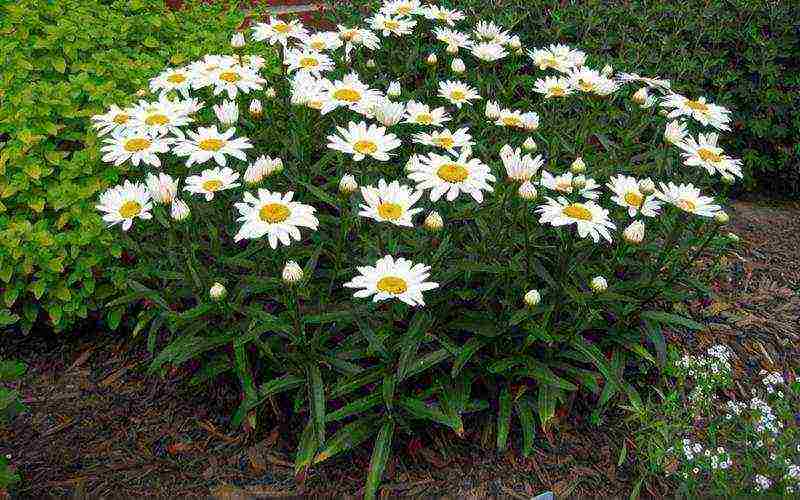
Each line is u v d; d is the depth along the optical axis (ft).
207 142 10.21
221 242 11.44
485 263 10.31
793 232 17.61
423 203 11.37
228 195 10.95
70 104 12.11
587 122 13.33
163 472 10.13
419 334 9.61
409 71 15.58
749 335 13.78
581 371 10.41
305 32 13.64
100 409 11.16
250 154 11.66
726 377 11.73
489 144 13.06
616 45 18.56
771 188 19.45
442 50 16.22
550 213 9.66
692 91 17.37
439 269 9.95
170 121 10.71
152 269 10.52
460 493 10.03
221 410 11.10
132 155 10.23
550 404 10.15
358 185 11.36
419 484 10.11
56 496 9.68
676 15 17.98
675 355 12.07
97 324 12.57
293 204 9.27
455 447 10.59
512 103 16.26
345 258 10.93
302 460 9.33
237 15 15.62
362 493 9.93
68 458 10.29
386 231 10.65
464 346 10.07
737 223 17.78
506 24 16.92
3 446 10.44
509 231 10.84
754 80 18.08
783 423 11.18
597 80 13.00
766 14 17.84
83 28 13.21
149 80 12.58
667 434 10.63
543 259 11.29
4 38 12.71
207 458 10.37
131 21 14.15
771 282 15.51
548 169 12.49
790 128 18.24
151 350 10.53
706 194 17.47
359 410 9.56
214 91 11.73
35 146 11.72
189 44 14.30
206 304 9.95
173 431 10.79
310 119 11.92
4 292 11.40
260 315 9.75
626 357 11.55
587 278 11.07
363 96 11.43
